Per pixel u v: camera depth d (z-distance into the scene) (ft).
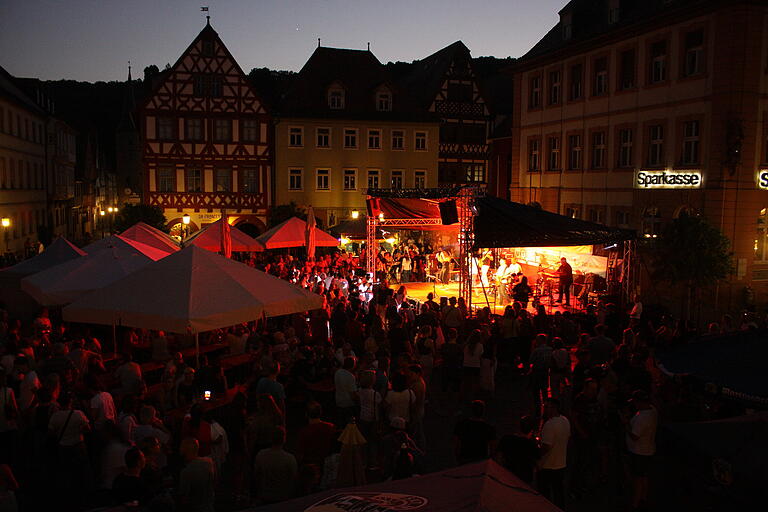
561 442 26.61
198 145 144.46
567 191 108.06
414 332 56.49
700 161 80.84
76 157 221.05
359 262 101.09
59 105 344.69
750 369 23.76
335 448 33.53
